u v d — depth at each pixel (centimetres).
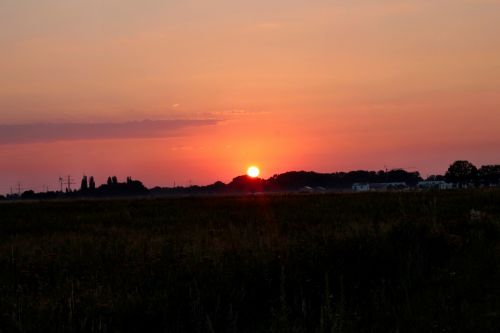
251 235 1619
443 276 1098
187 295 930
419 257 1189
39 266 1266
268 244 1225
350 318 882
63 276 1189
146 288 1009
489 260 1200
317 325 852
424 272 1127
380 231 1398
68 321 844
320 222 2267
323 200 3825
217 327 862
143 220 2909
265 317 915
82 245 1584
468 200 2992
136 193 17338
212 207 3812
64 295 974
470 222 1656
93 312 878
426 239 1320
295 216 2652
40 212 3916
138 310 892
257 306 949
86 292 974
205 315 869
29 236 2195
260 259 1094
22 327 820
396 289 1027
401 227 1398
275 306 939
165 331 843
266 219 2559
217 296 932
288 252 1145
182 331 841
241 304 937
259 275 1023
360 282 1066
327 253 1165
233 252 1164
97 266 1251
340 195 4441
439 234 1345
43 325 828
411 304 949
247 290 983
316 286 1010
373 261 1144
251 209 3403
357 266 1120
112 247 1499
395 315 895
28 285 1146
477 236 1447
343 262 1127
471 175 11794
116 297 953
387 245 1241
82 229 2469
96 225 2686
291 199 4334
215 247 1266
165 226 2461
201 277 1012
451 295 985
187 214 3206
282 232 1911
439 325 852
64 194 16612
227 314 882
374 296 967
